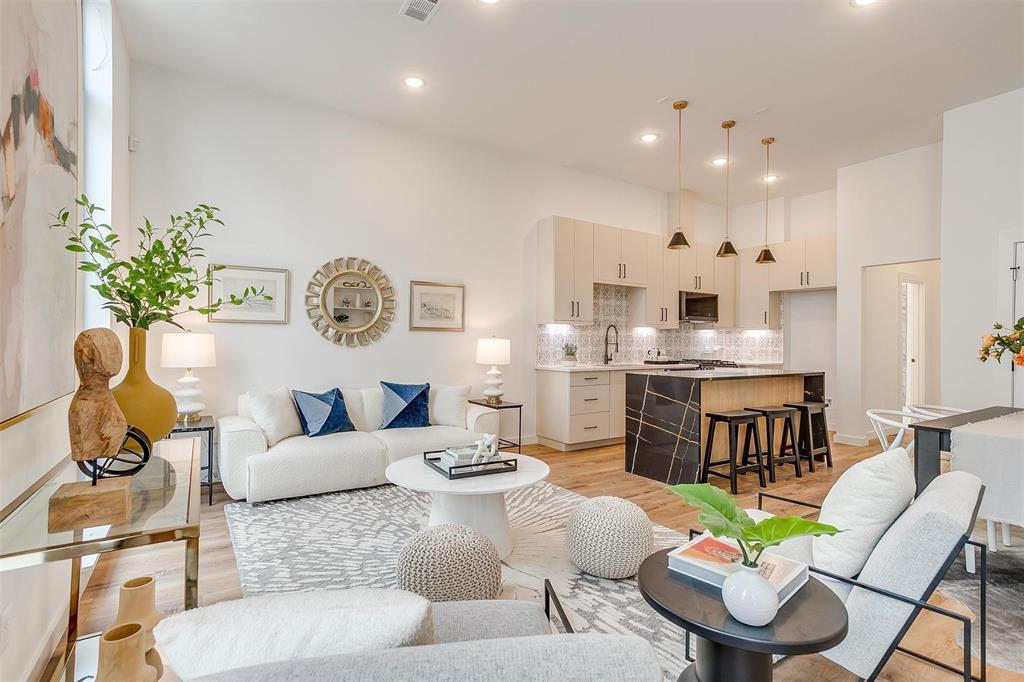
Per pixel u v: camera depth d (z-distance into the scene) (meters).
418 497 3.62
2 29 1.27
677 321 6.60
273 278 4.16
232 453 3.39
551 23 3.20
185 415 3.55
